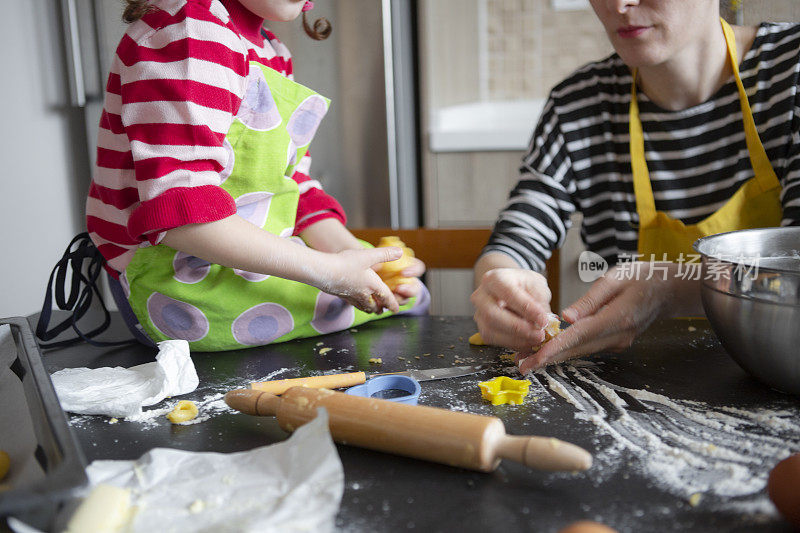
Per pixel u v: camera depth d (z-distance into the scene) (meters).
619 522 0.46
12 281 1.88
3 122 1.82
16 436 0.59
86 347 0.93
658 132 1.10
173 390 0.72
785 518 0.45
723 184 1.09
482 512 0.48
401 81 2.12
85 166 2.13
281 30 2.07
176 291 0.86
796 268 0.69
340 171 2.14
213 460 0.53
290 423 0.60
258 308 0.89
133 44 0.78
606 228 1.20
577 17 2.51
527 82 2.61
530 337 0.79
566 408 0.65
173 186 0.75
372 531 0.46
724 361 0.76
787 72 1.03
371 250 0.90
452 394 0.70
